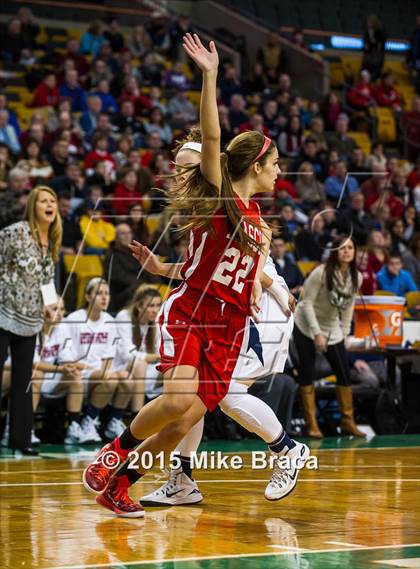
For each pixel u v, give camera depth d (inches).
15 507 167.8
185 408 152.3
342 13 858.1
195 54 146.6
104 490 157.2
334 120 681.6
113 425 317.7
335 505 170.2
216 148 149.5
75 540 134.5
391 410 352.5
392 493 185.9
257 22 765.3
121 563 117.2
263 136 163.2
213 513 161.6
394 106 732.7
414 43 814.5
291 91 705.6
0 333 260.5
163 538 136.0
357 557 120.7
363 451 282.2
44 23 721.6
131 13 749.9
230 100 666.8
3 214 343.9
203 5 803.4
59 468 235.6
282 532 141.2
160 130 582.9
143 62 665.0
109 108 590.6
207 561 118.2
